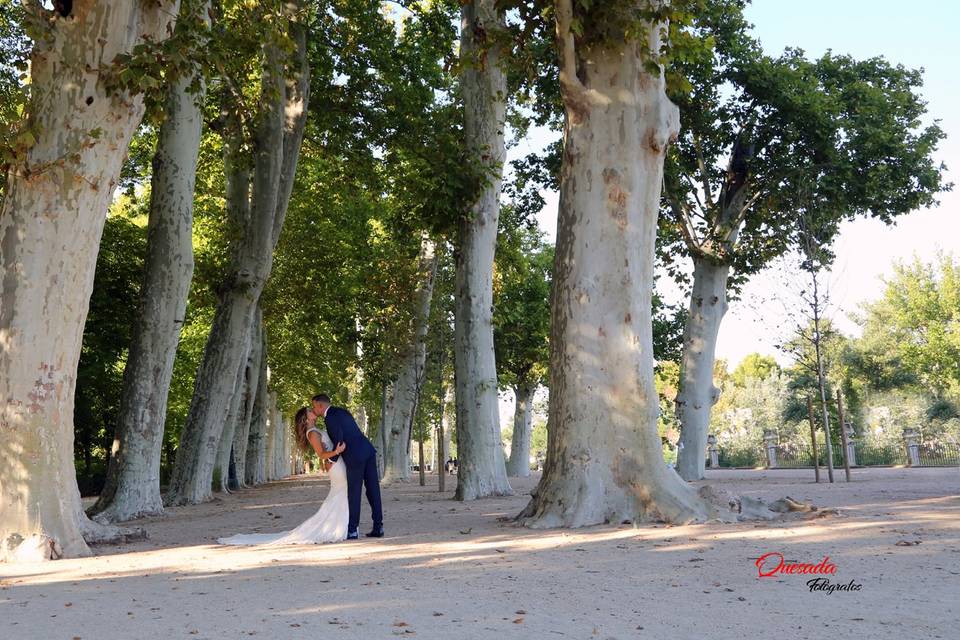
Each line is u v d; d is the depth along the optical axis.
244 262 24.19
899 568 7.23
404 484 34.59
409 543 10.63
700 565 7.78
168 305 18.48
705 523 11.44
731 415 68.38
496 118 21.39
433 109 26.42
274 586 7.30
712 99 28.97
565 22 12.26
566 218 12.79
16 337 10.27
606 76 12.66
